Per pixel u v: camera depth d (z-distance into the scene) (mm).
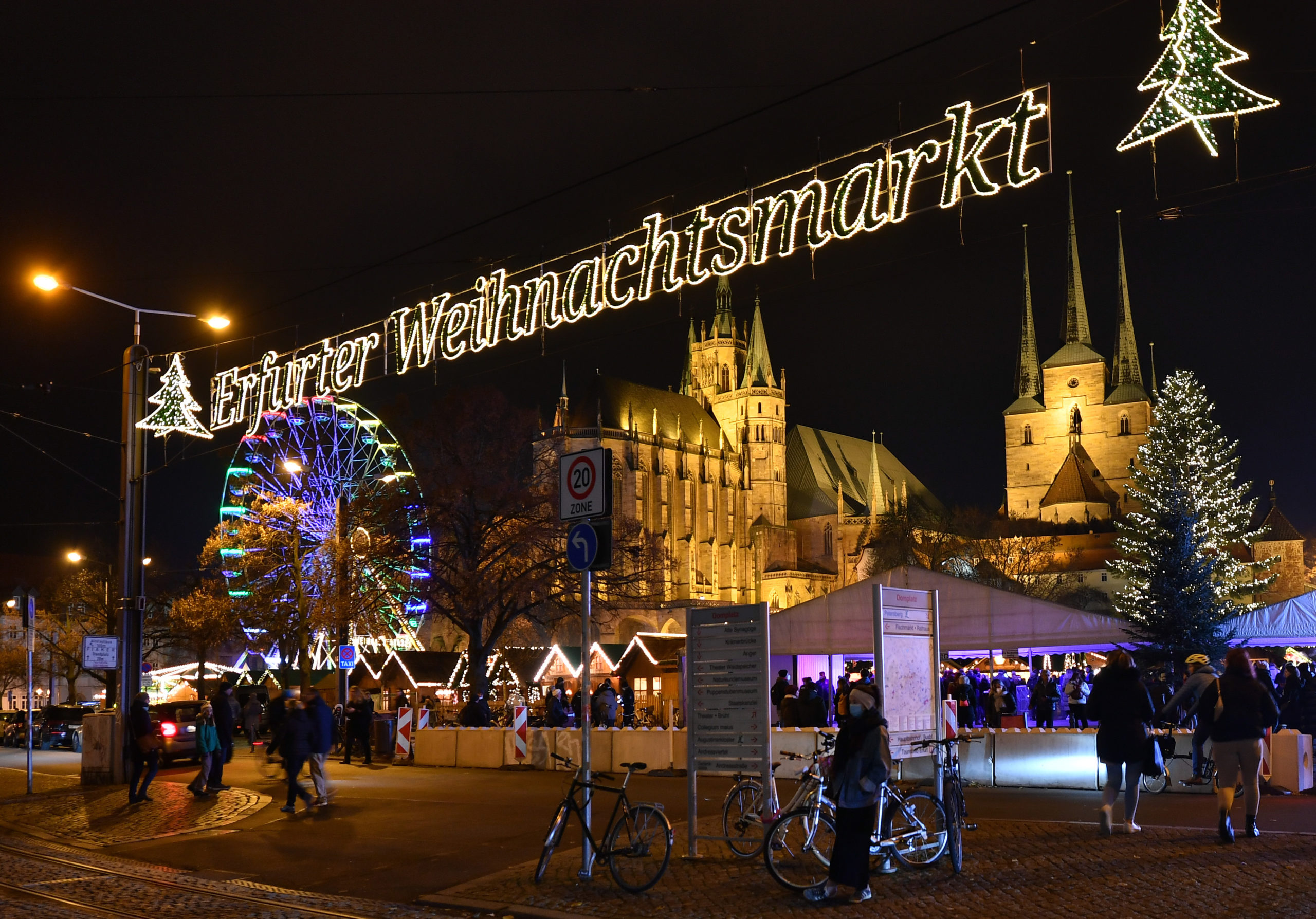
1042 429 153125
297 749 21391
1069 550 137375
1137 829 15664
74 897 13461
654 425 160000
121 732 28344
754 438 175750
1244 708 14648
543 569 48719
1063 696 40656
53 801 24828
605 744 29891
